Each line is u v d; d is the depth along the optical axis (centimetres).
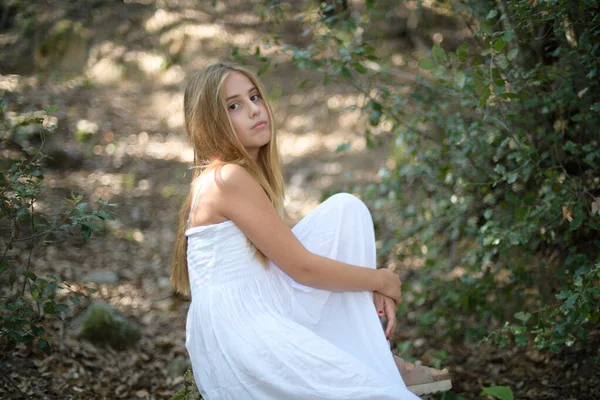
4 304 260
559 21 278
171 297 430
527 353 349
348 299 238
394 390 207
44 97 812
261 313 225
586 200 294
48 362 331
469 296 345
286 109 853
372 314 235
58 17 983
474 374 340
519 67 313
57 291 406
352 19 379
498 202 392
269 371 213
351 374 210
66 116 764
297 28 984
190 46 970
